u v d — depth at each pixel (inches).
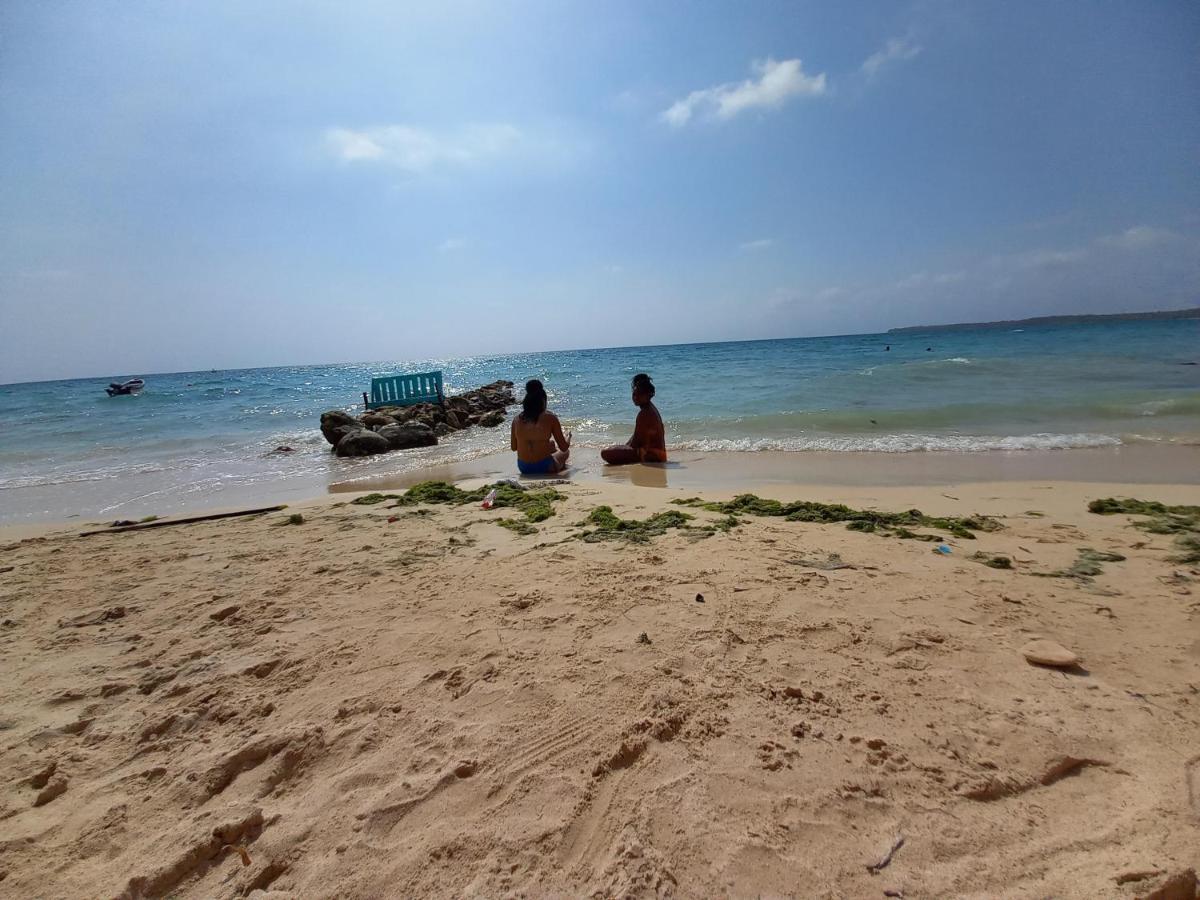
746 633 120.7
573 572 163.2
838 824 72.7
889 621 123.4
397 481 357.7
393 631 133.3
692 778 81.5
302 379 2421.3
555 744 90.5
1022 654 108.3
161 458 519.2
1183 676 98.7
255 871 72.8
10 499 364.8
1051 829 70.2
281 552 201.0
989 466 307.0
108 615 155.0
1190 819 69.3
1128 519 193.2
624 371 1311.5
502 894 66.4
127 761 96.2
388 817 79.1
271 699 109.3
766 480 296.4
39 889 72.0
